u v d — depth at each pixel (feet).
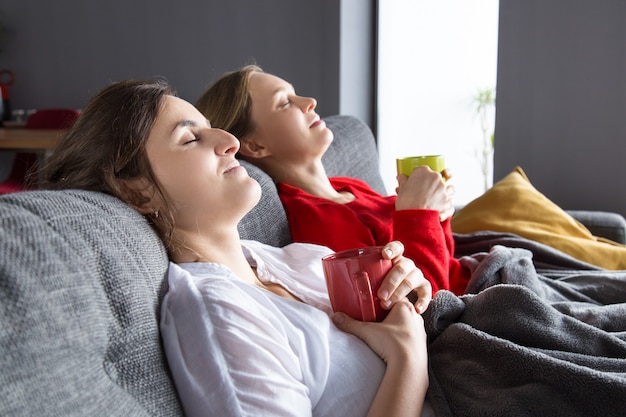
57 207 2.82
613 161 10.19
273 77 6.20
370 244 5.65
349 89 14.42
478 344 3.81
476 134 13.98
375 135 14.75
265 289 3.90
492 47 13.52
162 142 3.63
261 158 6.19
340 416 3.37
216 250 3.83
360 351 3.59
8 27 18.26
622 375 3.61
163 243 3.62
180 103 3.80
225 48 16.01
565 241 6.75
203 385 3.02
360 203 6.15
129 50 17.16
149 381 2.88
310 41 14.85
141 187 3.61
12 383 2.08
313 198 5.90
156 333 3.06
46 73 18.11
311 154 6.13
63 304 2.41
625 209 10.17
